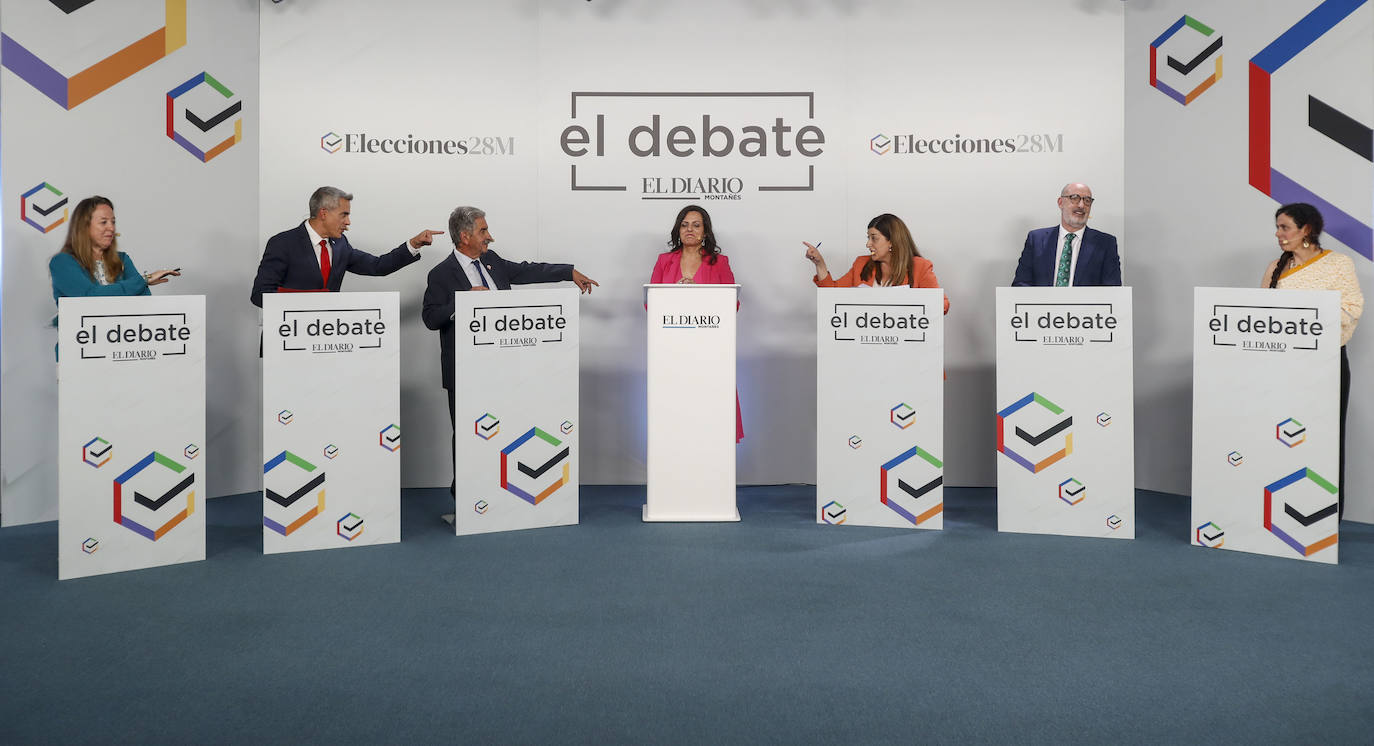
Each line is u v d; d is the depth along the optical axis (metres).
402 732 2.58
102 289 4.71
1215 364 4.48
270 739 2.54
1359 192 4.96
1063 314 4.70
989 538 4.73
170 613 3.58
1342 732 2.59
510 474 4.84
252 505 5.50
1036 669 3.04
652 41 6.05
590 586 3.92
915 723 2.65
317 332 4.41
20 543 4.63
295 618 3.52
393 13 5.92
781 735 2.57
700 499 5.08
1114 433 4.68
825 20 6.04
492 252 5.54
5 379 4.95
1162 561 4.31
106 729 2.59
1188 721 2.66
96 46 5.14
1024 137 5.98
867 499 4.97
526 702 2.78
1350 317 4.68
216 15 5.59
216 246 5.64
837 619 3.52
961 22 5.99
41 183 4.99
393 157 5.95
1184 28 5.58
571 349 4.94
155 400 4.16
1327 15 5.04
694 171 6.09
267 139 5.83
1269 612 3.61
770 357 6.15
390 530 4.61
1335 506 4.23
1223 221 5.46
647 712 2.72
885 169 6.05
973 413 6.12
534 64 6.04
